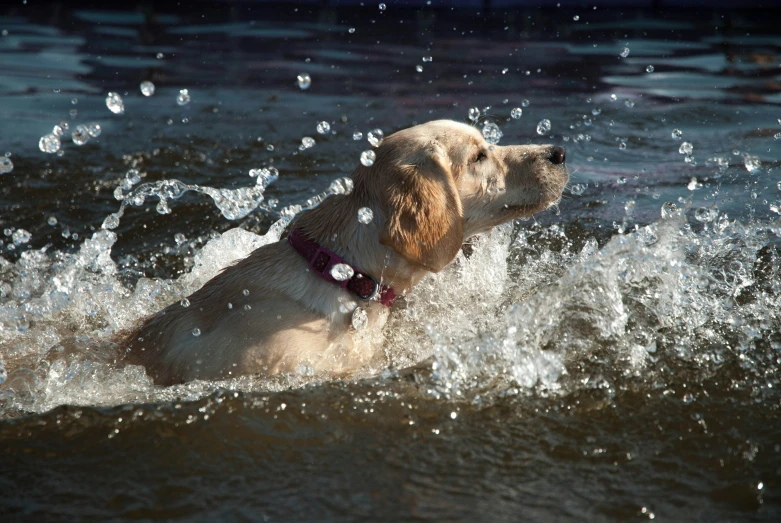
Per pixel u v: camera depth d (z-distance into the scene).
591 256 4.25
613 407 3.40
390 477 2.97
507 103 8.38
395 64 10.20
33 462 3.13
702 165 6.37
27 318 4.54
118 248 5.60
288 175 6.62
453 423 3.32
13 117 7.94
